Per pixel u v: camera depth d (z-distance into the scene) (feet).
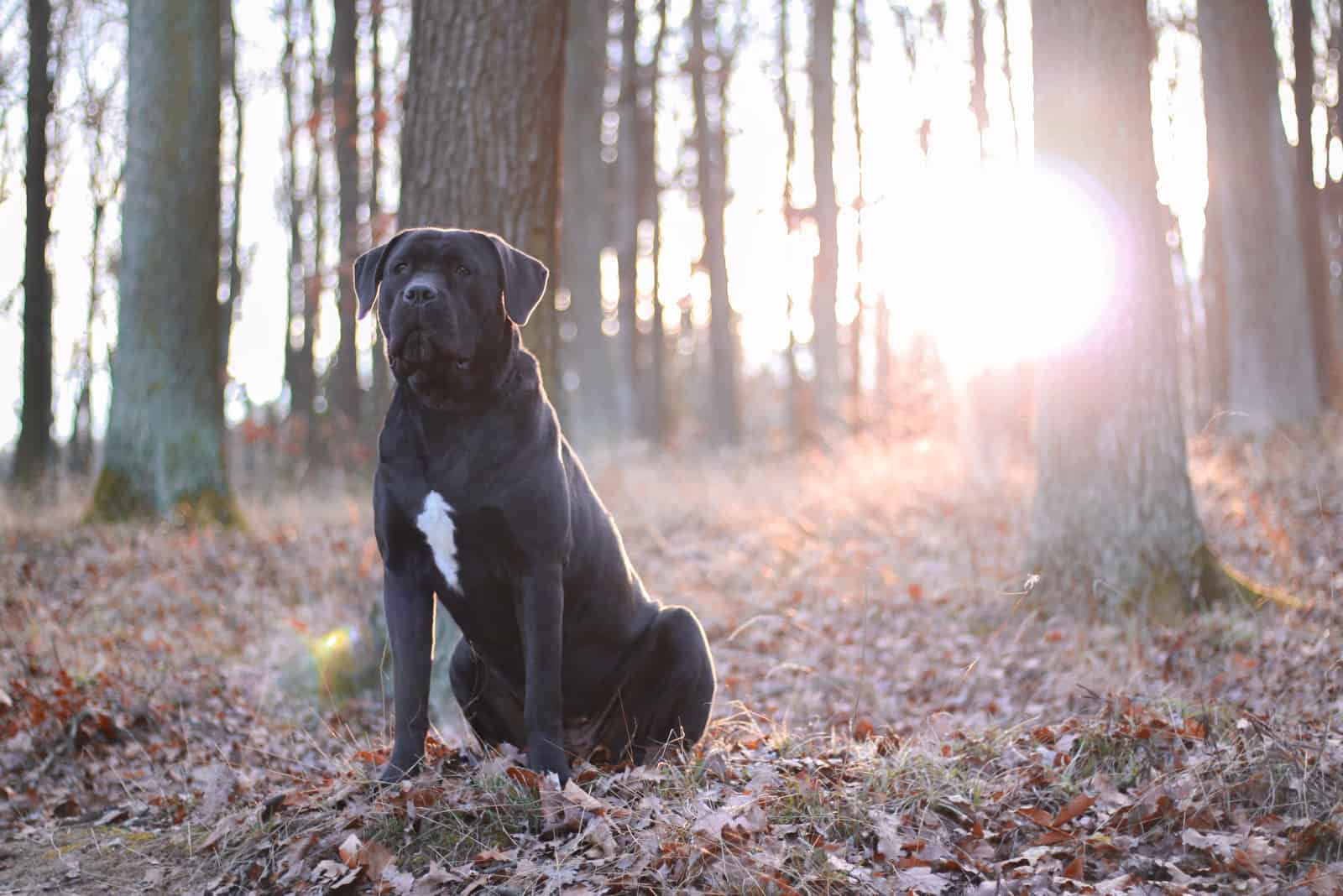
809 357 93.66
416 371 11.11
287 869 10.83
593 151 72.69
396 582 12.07
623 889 9.90
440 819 11.15
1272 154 47.26
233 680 20.15
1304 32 54.95
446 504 11.35
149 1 38.60
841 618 24.68
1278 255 46.73
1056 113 23.61
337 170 63.82
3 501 42.09
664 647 13.21
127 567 29.94
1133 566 22.65
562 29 19.76
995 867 10.49
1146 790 11.78
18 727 16.56
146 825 13.19
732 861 10.02
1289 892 9.85
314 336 67.00
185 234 38.63
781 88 80.43
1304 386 46.09
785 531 34.53
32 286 55.62
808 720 16.99
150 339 38.29
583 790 11.60
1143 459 22.88
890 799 11.82
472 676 13.47
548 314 19.47
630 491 43.09
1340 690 15.78
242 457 76.07
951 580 26.81
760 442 77.92
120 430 38.17
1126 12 23.15
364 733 17.63
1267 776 11.80
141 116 38.52
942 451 48.16
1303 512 30.81
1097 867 10.69
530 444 11.54
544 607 11.55
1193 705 14.53
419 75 19.29
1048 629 22.07
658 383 81.30
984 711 17.56
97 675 18.80
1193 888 10.14
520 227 18.98
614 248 88.74
